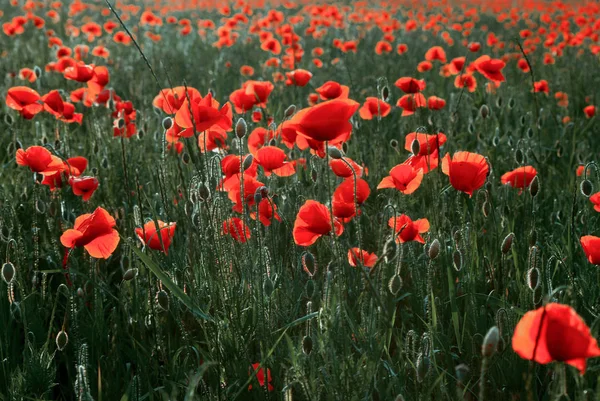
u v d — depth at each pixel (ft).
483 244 10.91
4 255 11.01
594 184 13.00
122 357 9.31
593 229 12.17
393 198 12.11
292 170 10.61
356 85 28.91
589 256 7.95
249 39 44.83
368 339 7.59
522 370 8.04
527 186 11.01
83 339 9.29
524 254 10.84
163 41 44.98
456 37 52.03
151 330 9.60
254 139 12.21
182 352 9.16
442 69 28.53
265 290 8.79
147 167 15.47
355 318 8.77
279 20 42.29
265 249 9.14
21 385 7.91
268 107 20.95
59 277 11.41
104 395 8.32
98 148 15.05
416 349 8.23
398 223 9.06
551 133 21.33
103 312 9.43
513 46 39.65
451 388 8.04
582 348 4.57
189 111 8.84
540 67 33.09
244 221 8.91
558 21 62.08
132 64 34.42
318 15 49.90
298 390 7.70
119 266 11.82
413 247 10.48
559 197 13.96
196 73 34.47
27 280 10.81
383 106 14.64
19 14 62.08
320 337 7.38
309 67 35.99
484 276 10.12
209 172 9.20
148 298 9.65
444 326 9.59
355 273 9.35
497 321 7.71
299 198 11.51
